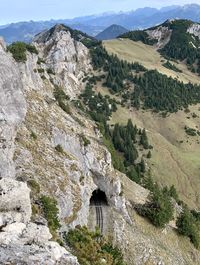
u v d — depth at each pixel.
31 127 77.88
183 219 109.88
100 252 63.00
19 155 64.94
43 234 37.12
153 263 84.00
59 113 97.12
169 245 99.06
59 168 73.25
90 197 88.56
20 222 39.41
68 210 66.19
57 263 32.62
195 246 110.00
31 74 99.62
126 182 123.69
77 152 90.00
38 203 55.31
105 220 85.75
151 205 103.88
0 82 58.72
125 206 96.38
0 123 54.94
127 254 79.69
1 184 43.19
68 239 57.69
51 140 80.44
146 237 92.12
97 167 93.62
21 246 33.78
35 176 63.44
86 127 112.44
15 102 62.44
